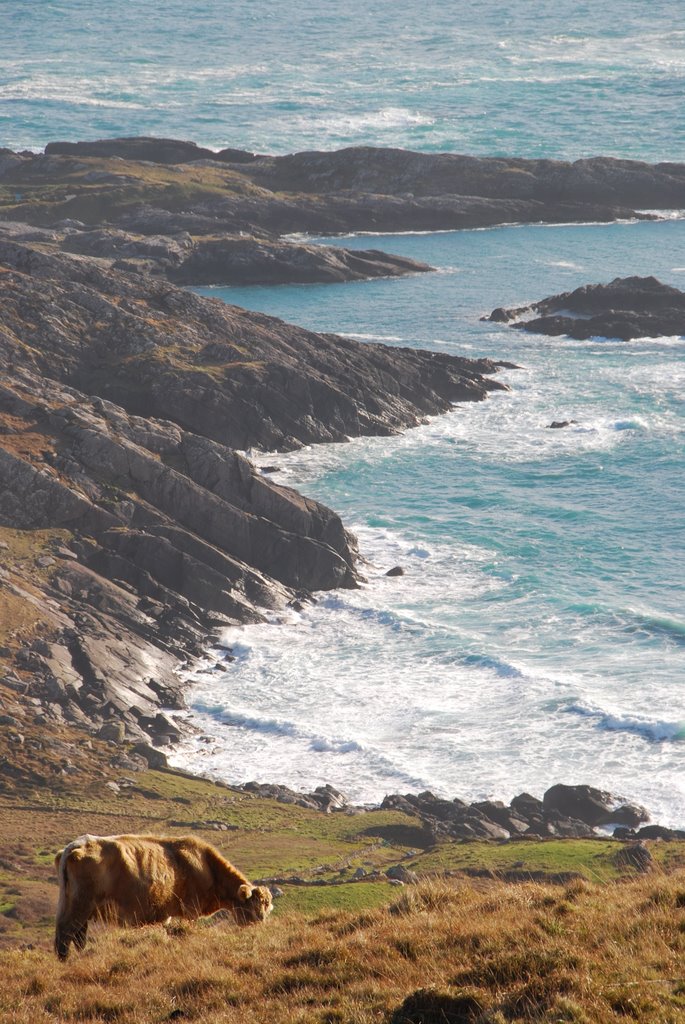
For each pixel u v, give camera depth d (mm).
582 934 21781
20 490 134750
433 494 157625
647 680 105688
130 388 173500
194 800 89375
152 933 24312
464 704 104812
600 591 125500
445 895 26375
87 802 87312
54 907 67125
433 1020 18953
